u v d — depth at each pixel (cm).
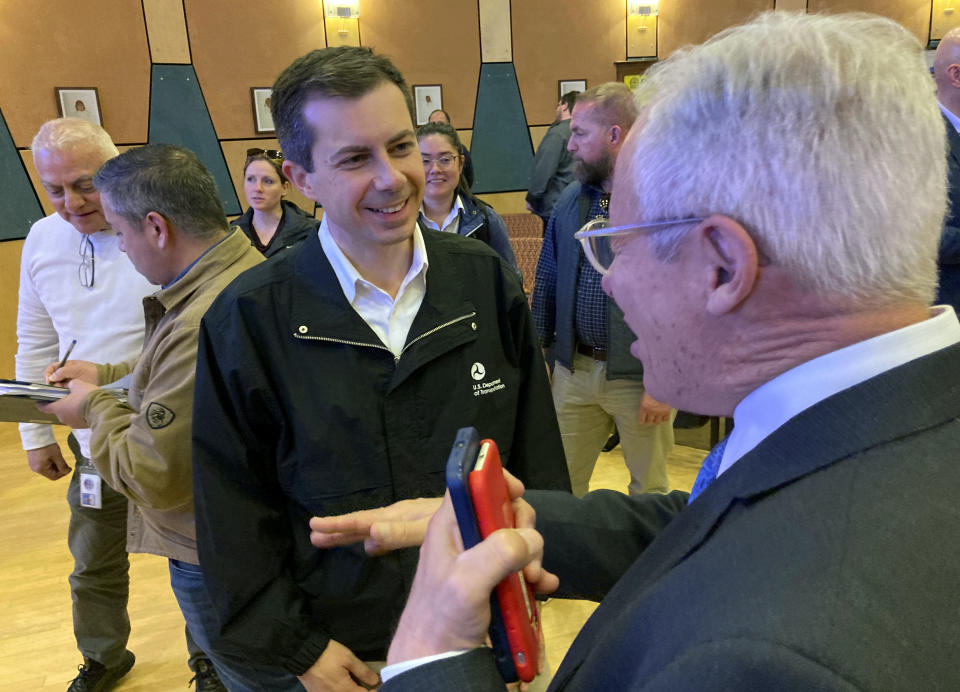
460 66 625
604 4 665
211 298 116
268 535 100
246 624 98
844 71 44
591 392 219
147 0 485
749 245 45
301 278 97
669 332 53
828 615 34
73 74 463
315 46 561
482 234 292
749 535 41
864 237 43
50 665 209
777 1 643
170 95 505
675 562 47
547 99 666
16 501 316
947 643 34
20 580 253
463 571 46
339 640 104
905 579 35
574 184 218
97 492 168
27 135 449
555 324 234
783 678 33
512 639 50
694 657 36
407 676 46
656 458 224
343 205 92
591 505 83
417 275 100
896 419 42
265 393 95
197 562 126
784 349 47
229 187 541
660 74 53
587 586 80
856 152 43
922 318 47
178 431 110
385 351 97
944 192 46
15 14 437
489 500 47
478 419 104
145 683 201
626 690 42
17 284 450
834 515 39
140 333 168
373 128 89
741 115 45
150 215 121
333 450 96
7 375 449
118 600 195
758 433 49
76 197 153
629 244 54
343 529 77
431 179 284
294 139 93
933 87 47
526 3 637
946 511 38
